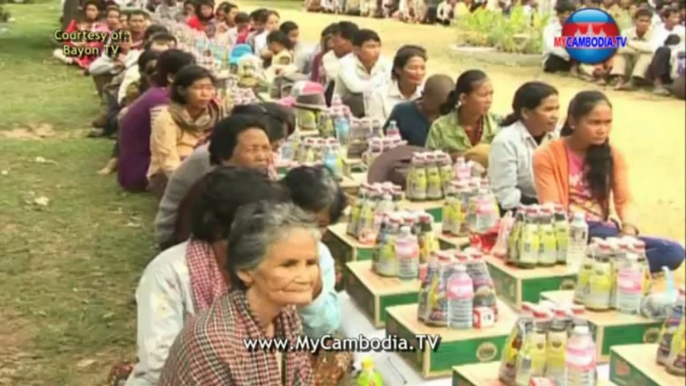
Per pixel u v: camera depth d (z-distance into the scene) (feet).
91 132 35.12
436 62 21.54
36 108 40.78
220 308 8.34
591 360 10.09
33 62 56.34
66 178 28.25
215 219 9.87
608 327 11.78
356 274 13.82
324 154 19.49
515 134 16.70
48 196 26.11
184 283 9.92
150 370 9.73
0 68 53.42
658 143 9.78
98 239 22.25
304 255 8.21
